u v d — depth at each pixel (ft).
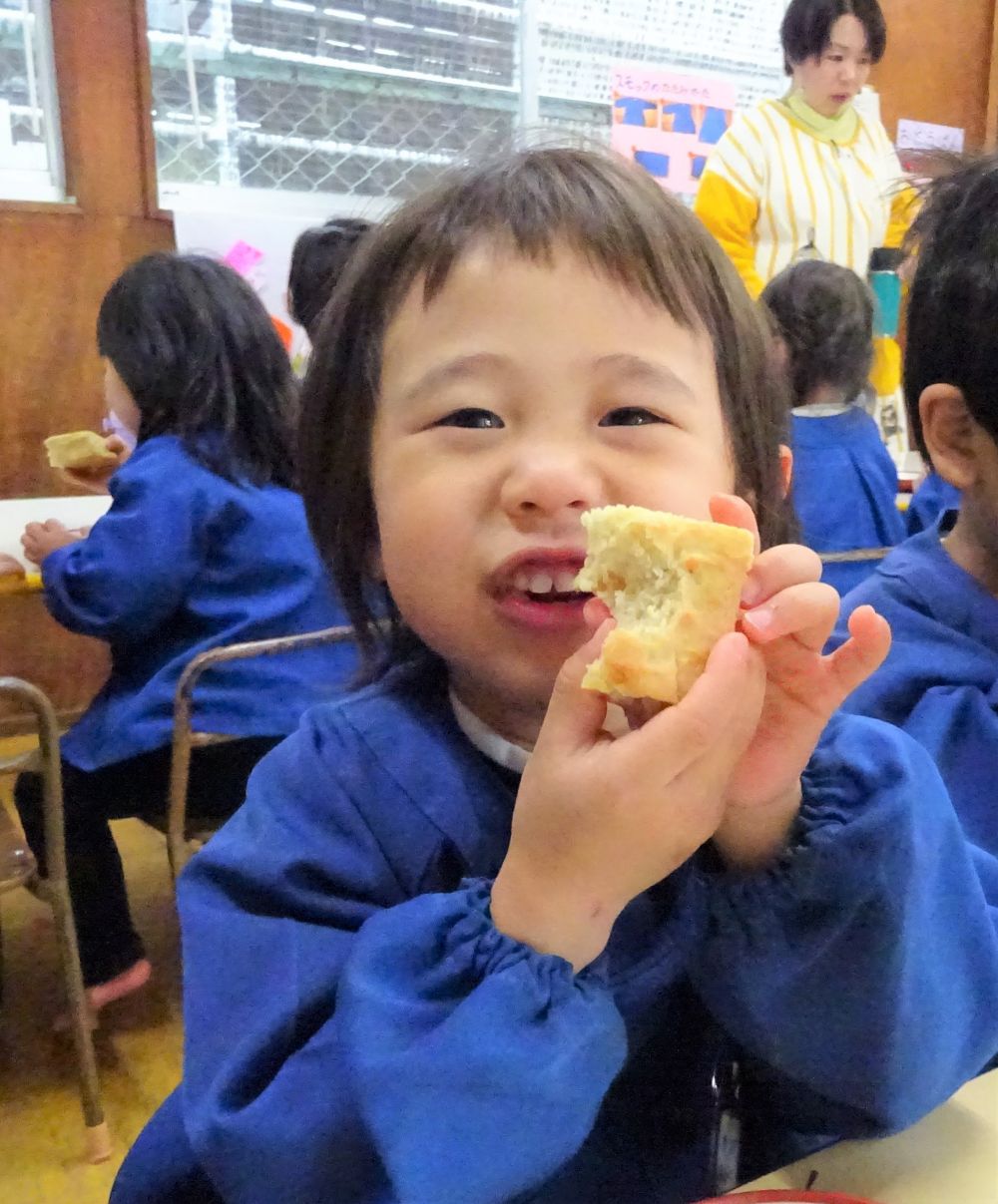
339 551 2.49
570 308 1.96
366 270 2.27
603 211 2.07
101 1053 5.85
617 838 1.61
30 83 9.57
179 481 5.60
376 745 2.27
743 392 2.22
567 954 1.74
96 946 5.91
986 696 3.02
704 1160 2.28
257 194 10.49
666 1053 2.29
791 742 1.76
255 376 5.89
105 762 5.56
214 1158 1.79
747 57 12.73
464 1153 1.62
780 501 2.40
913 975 1.90
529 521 1.89
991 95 13.10
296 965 1.98
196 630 5.70
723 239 9.82
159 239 9.87
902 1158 1.88
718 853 1.96
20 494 9.75
